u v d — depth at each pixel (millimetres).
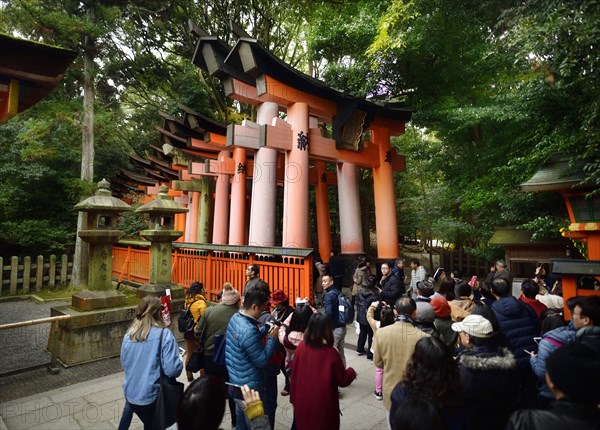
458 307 3994
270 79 8414
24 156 10594
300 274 6961
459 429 1947
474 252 11148
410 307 2906
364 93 10438
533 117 7266
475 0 5629
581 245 6836
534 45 3896
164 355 2779
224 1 15750
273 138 8789
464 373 2158
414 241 23062
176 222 19453
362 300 5684
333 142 10164
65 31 9844
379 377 4137
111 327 5699
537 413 1453
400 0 7078
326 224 14484
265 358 2883
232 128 8805
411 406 1569
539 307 4168
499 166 9492
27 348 6285
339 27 11305
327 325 2691
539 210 8086
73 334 5320
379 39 7926
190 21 8273
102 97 16828
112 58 14625
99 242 6020
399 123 11781
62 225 13469
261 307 3025
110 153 18188
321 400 2523
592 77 4141
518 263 8961
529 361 3035
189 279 9938
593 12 3285
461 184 11156
